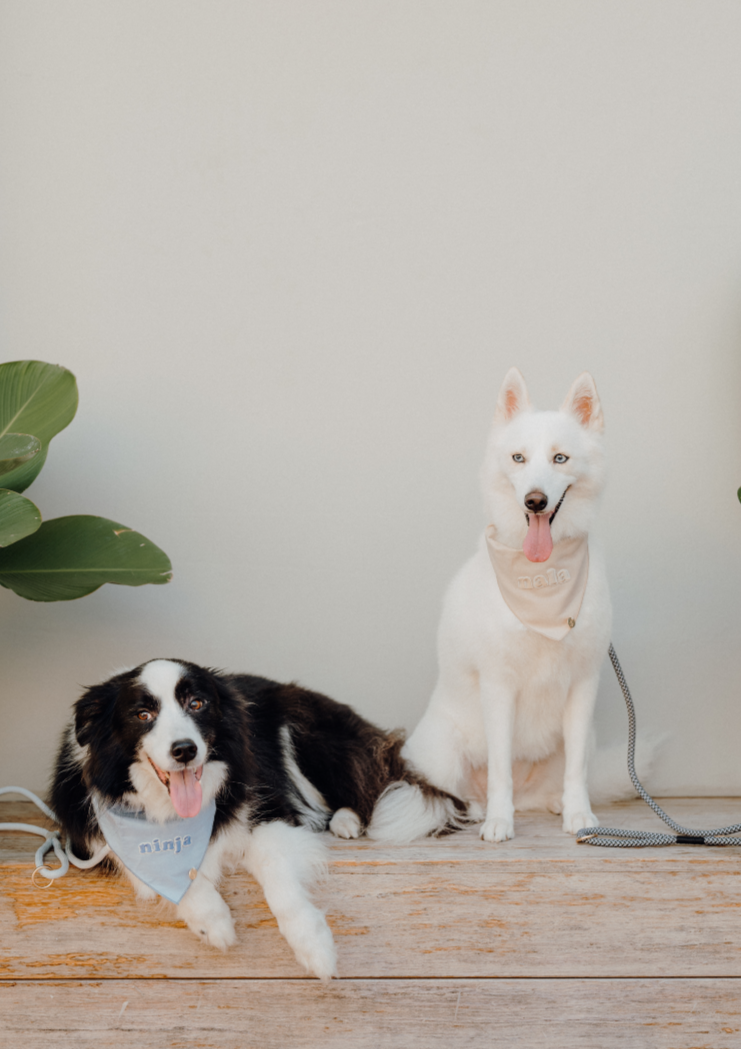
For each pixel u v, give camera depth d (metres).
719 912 2.36
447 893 2.35
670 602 3.43
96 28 3.39
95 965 2.31
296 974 2.30
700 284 3.44
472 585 2.77
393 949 2.34
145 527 3.44
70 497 3.43
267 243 3.45
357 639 3.45
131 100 3.41
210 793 2.30
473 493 3.44
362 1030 2.32
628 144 3.44
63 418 2.83
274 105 3.44
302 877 2.28
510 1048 2.34
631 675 3.41
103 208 3.42
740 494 2.72
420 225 3.45
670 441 3.44
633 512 3.43
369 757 2.75
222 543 3.44
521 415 2.66
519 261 3.45
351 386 3.45
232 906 2.29
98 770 2.29
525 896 2.35
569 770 2.69
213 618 3.44
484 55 3.43
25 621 3.35
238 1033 2.30
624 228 3.45
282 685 2.95
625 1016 2.35
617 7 3.42
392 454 3.45
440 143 3.44
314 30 3.42
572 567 2.59
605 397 3.45
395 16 3.42
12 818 2.83
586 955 2.35
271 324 3.45
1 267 3.39
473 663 2.74
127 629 3.40
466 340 3.45
